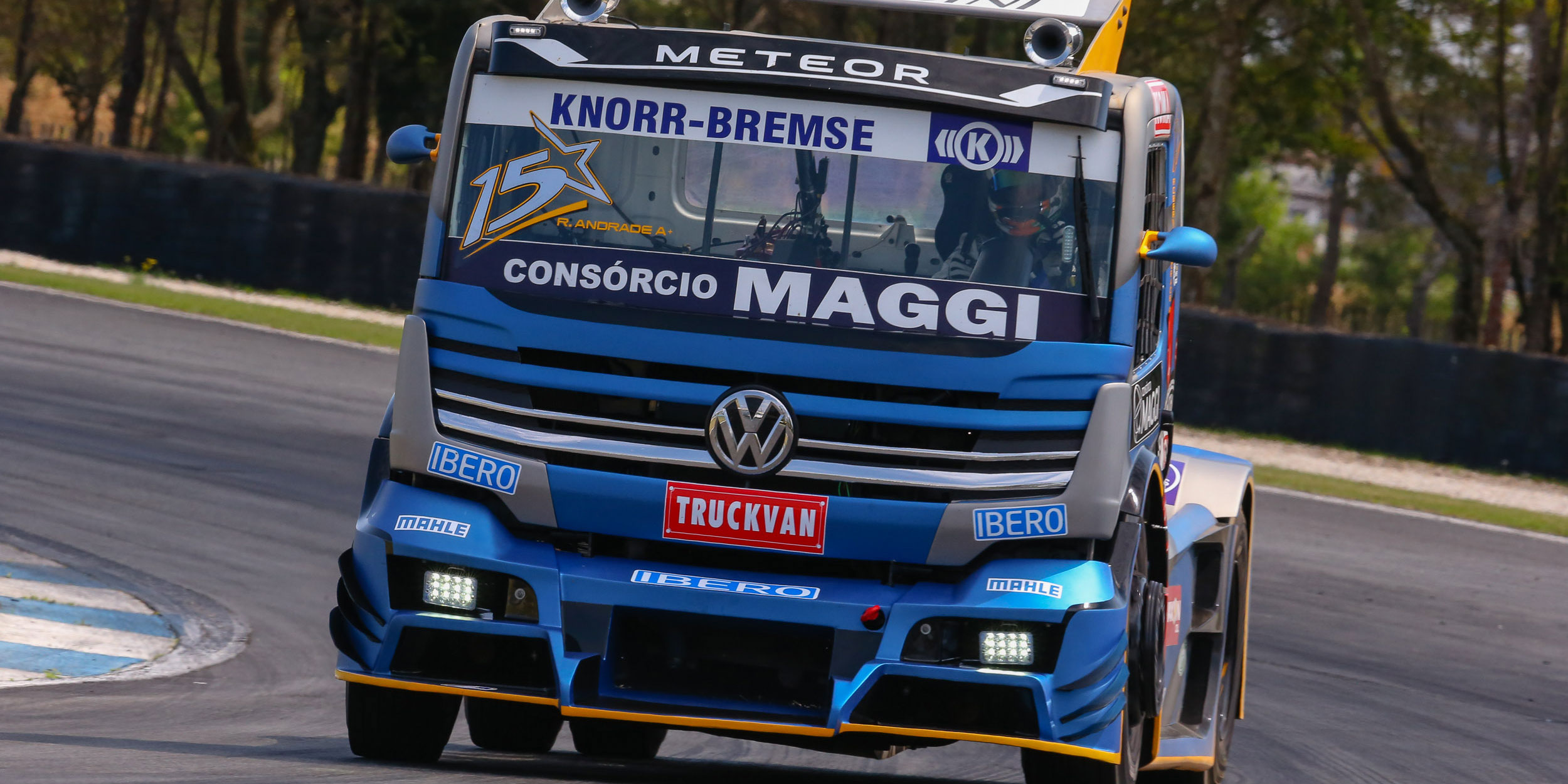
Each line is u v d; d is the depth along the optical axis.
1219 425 86.25
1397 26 138.25
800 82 20.77
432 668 20.61
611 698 19.91
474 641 20.48
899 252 20.48
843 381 20.12
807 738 20.56
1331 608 49.81
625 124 21.05
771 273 20.42
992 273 20.44
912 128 20.73
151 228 99.50
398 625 20.36
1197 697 27.73
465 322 20.88
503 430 20.53
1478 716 38.97
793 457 20.06
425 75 159.88
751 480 20.06
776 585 19.95
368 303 98.44
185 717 26.77
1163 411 23.97
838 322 20.30
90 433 57.62
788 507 19.98
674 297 20.48
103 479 51.53
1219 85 121.75
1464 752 34.81
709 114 20.91
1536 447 81.88
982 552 20.00
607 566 20.20
